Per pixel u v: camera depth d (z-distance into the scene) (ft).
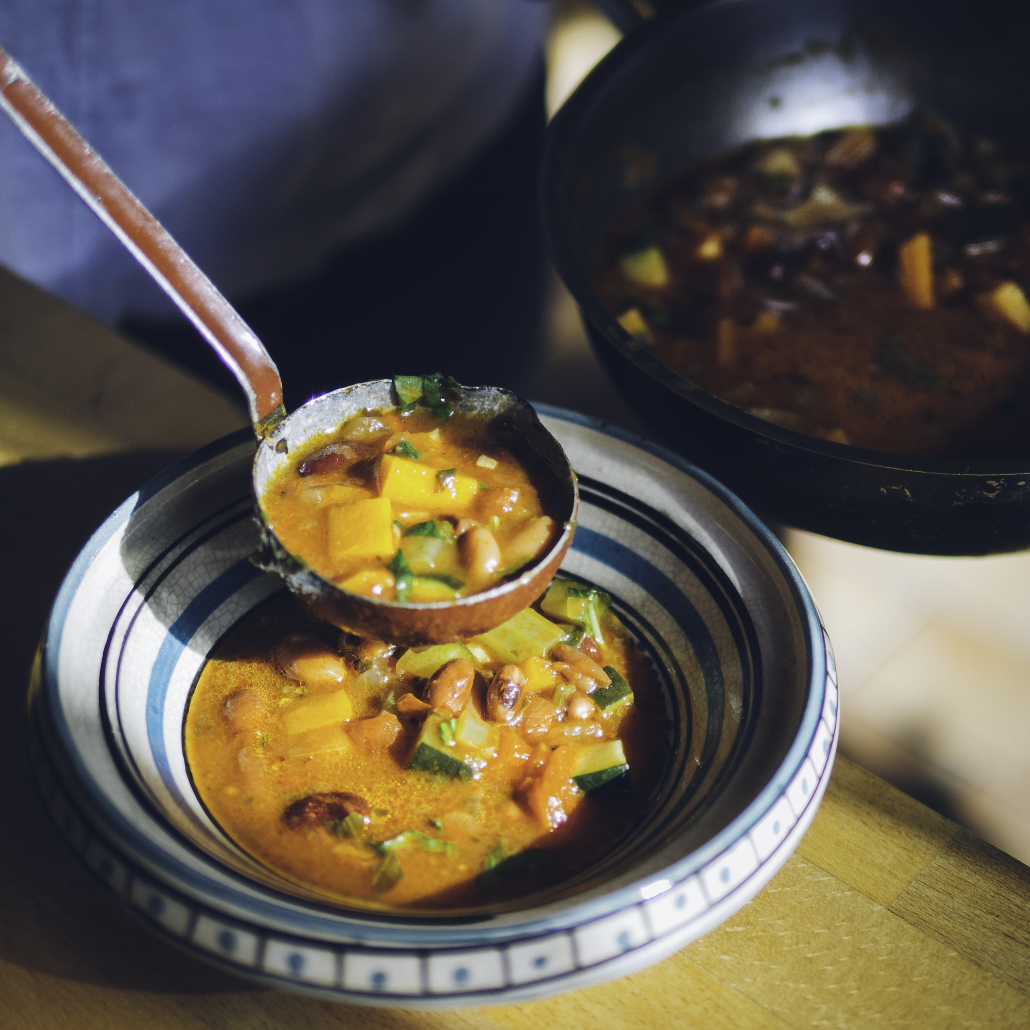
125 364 2.60
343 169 4.00
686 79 2.87
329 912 1.89
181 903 1.86
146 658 2.11
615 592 2.23
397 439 2.14
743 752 1.99
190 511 2.17
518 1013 1.98
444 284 3.84
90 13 3.33
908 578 2.78
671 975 2.01
